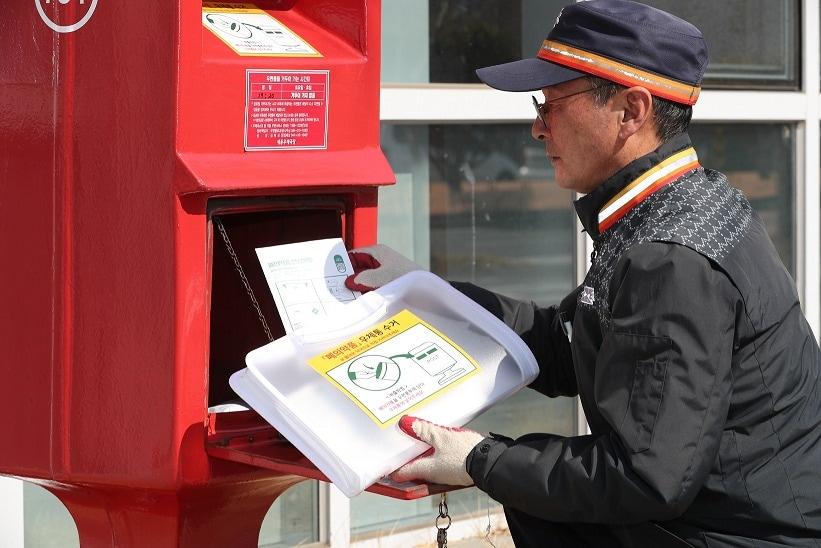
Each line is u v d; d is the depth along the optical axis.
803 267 4.66
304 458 2.00
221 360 2.54
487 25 3.92
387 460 1.90
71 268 2.14
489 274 4.03
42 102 2.15
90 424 2.15
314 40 2.28
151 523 2.23
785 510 1.99
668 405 1.86
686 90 2.09
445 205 3.91
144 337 2.06
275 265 2.15
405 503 4.00
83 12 2.08
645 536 2.06
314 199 2.26
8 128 2.21
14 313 2.23
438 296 2.24
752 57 4.46
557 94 2.13
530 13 3.99
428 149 3.86
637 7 2.10
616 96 2.07
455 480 1.97
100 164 2.08
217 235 2.54
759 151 4.56
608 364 1.93
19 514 3.24
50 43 2.13
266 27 2.26
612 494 1.88
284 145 2.15
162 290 2.03
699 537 2.02
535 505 1.96
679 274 1.89
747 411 1.99
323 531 3.81
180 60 1.96
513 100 3.94
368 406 1.97
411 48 3.78
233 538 2.34
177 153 1.98
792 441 2.02
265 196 2.16
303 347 2.04
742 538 2.01
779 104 4.50
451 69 3.86
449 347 2.14
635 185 2.08
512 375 2.13
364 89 2.29
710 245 1.95
